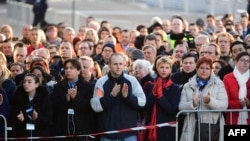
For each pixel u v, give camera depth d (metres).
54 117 18.00
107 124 17.75
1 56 20.45
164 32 26.25
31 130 17.83
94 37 25.66
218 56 20.83
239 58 18.25
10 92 18.22
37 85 17.88
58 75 20.28
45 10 42.84
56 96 17.94
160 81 18.03
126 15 52.72
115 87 17.52
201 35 22.83
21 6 44.88
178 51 21.42
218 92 17.83
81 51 23.08
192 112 17.70
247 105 18.11
